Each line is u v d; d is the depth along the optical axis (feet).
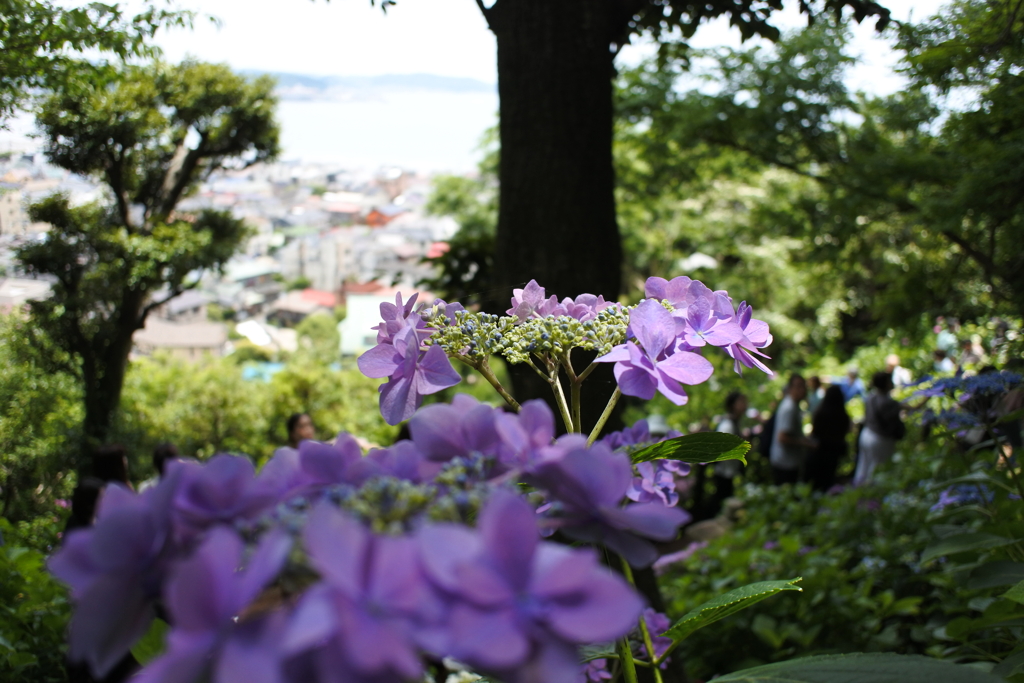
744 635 10.87
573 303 4.53
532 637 1.63
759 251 55.83
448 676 4.90
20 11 10.50
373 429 38.91
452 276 16.87
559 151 10.46
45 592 8.57
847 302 56.59
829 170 31.78
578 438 2.20
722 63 32.32
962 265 22.38
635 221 56.18
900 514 14.32
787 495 20.84
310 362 41.60
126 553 1.84
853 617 10.41
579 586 1.65
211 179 26.71
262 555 1.60
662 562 15.88
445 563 1.64
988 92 13.16
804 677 3.19
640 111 34.24
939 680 2.91
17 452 13.57
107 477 11.91
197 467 1.99
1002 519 7.06
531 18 10.44
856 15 12.38
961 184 16.63
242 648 1.57
